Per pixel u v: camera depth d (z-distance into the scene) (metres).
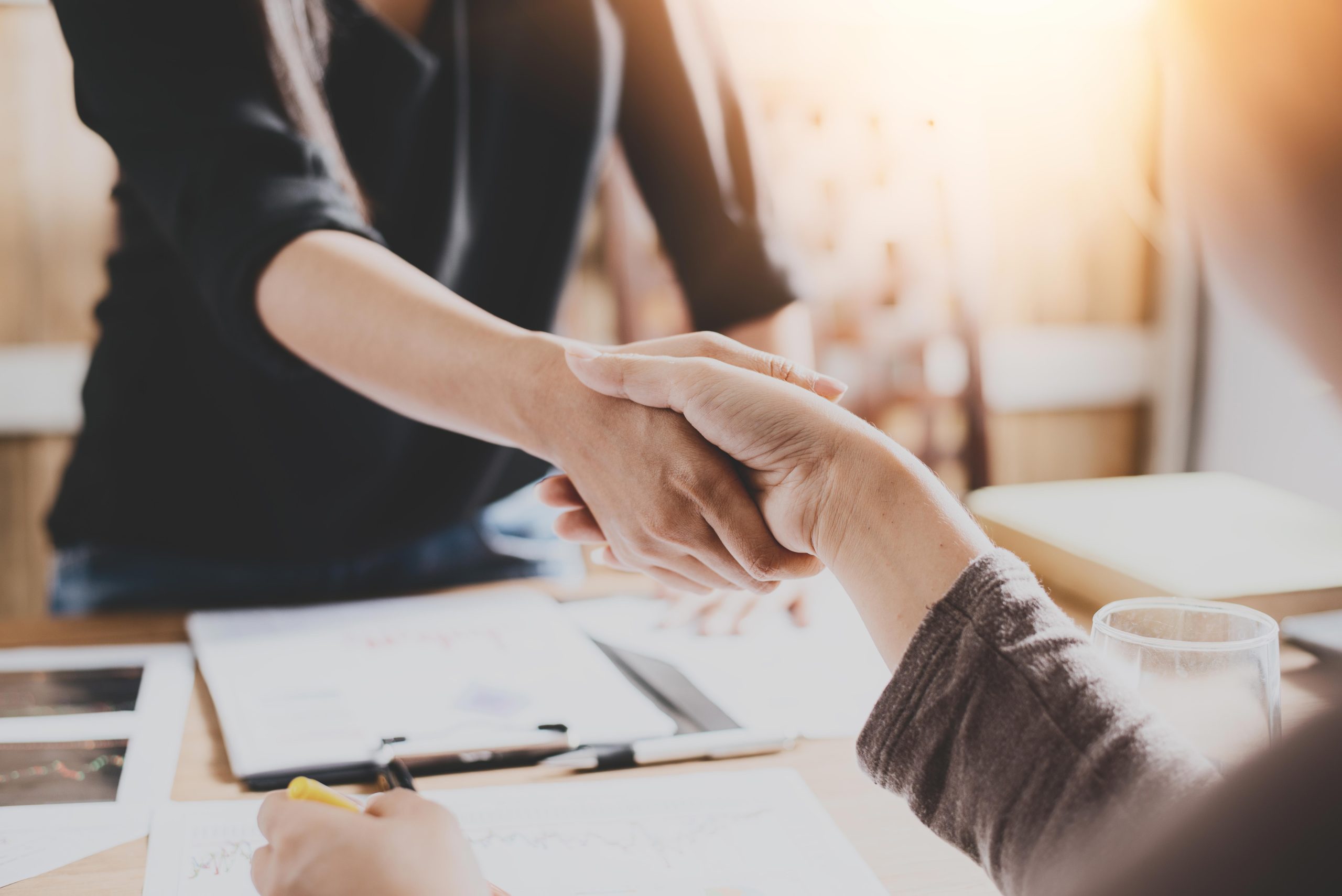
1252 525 0.96
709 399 0.49
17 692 0.69
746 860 0.49
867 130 2.14
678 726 0.64
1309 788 0.24
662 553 0.57
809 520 0.45
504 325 0.63
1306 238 0.27
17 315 1.91
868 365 2.16
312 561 0.99
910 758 0.37
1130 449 2.41
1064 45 2.14
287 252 0.69
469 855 0.38
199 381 0.97
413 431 1.00
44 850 0.50
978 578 0.38
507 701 0.67
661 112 1.08
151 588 0.96
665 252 1.17
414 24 0.94
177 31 0.72
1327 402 0.30
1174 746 0.32
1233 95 0.26
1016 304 2.32
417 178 0.97
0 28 1.81
